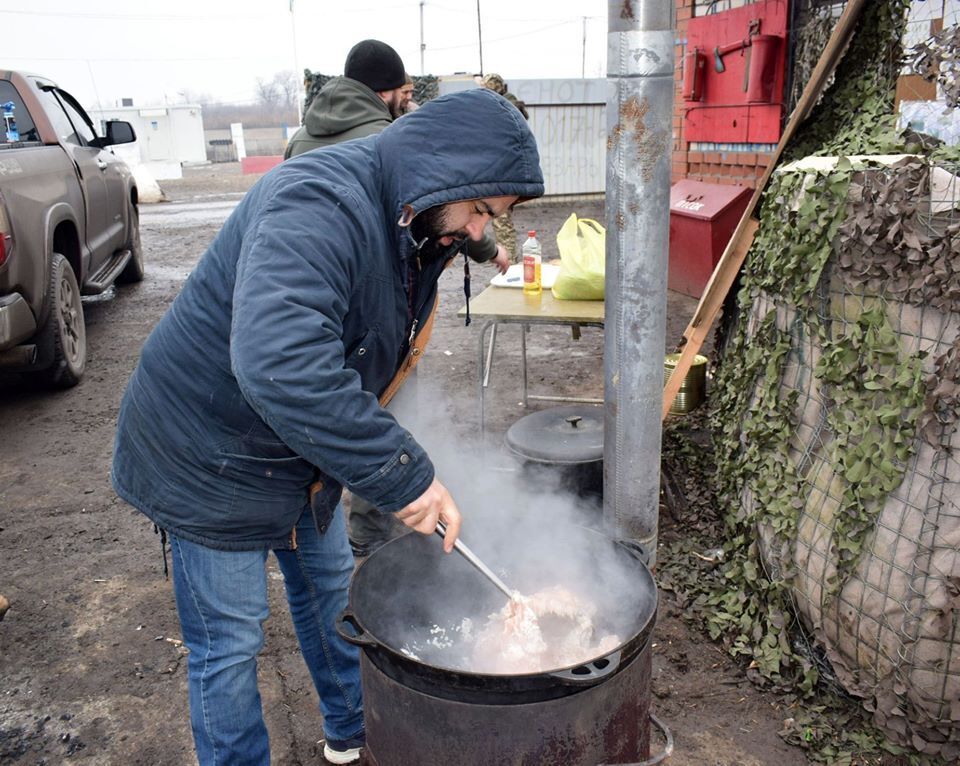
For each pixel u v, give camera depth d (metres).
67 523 3.57
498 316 3.36
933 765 2.11
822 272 2.26
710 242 6.35
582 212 12.58
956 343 1.87
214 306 1.55
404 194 1.46
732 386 2.96
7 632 2.81
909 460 2.02
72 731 2.35
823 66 2.95
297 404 1.30
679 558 3.00
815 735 2.22
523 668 1.61
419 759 1.48
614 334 2.01
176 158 41.91
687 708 2.36
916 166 1.96
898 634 2.06
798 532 2.37
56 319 4.89
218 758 1.76
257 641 1.78
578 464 2.84
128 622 2.86
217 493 1.63
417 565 1.90
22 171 4.56
